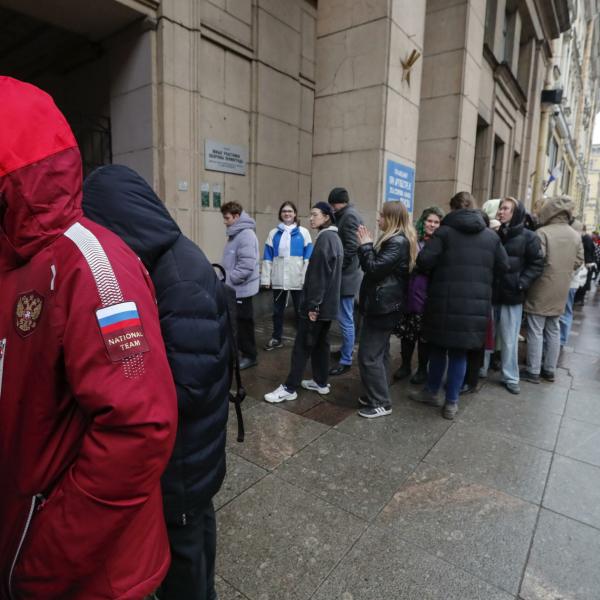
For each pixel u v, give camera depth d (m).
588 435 3.10
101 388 0.80
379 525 2.14
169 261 1.17
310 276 3.34
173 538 1.27
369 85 5.55
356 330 5.50
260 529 2.09
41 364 0.86
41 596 0.87
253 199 6.18
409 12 5.76
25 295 0.89
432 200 8.09
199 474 1.24
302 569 1.86
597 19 32.31
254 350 4.37
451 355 3.25
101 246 0.90
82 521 0.81
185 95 5.07
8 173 0.85
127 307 0.86
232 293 1.61
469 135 8.20
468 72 7.79
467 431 3.12
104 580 0.92
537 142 16.17
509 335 3.86
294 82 6.61
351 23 5.61
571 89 27.31
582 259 4.48
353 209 4.38
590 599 1.75
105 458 0.80
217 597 1.68
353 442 2.92
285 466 2.62
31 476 0.90
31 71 6.85
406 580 1.82
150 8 4.73
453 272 3.14
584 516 2.24
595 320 7.65
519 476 2.58
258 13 5.85
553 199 4.03
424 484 2.48
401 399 3.68
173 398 0.90
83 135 5.54
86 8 4.61
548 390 3.98
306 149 7.04
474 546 2.02
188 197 5.27
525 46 13.95
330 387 3.88
